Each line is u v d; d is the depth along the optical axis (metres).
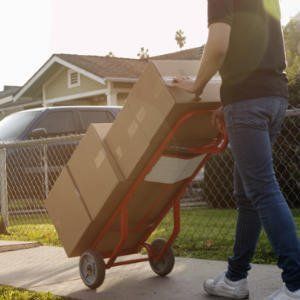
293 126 7.67
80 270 3.93
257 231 3.32
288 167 7.96
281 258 2.89
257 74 2.94
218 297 3.47
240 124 2.94
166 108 3.19
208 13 2.88
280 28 3.12
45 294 3.76
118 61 22.84
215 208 9.15
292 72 9.38
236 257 3.37
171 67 3.34
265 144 2.94
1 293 3.88
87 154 3.76
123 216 3.74
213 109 3.33
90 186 3.75
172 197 3.97
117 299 3.58
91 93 21.84
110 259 3.89
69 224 3.94
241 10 2.93
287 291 2.88
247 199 3.29
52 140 6.98
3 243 5.90
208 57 2.87
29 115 10.19
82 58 22.48
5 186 7.61
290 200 8.06
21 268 4.77
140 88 3.36
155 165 3.51
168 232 6.29
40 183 9.20
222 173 8.95
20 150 9.25
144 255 4.99
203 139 3.59
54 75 23.81
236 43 2.93
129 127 3.47
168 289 3.74
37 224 7.92
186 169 3.67
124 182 3.57
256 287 3.63
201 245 5.35
